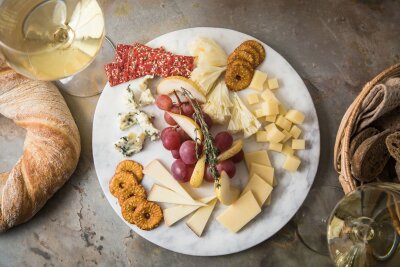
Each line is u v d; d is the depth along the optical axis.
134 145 1.41
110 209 1.48
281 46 1.50
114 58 1.51
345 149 1.18
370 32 1.50
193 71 1.40
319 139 1.41
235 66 1.39
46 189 1.40
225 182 1.32
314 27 1.51
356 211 1.09
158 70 1.42
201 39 1.42
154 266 1.46
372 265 1.09
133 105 1.42
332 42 1.50
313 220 1.43
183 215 1.38
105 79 1.50
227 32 1.45
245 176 1.41
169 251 1.45
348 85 1.49
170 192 1.39
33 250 1.49
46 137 1.39
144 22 1.54
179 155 1.37
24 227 1.49
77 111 1.51
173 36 1.46
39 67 1.25
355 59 1.50
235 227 1.37
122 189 1.40
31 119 1.41
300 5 1.52
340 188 1.44
